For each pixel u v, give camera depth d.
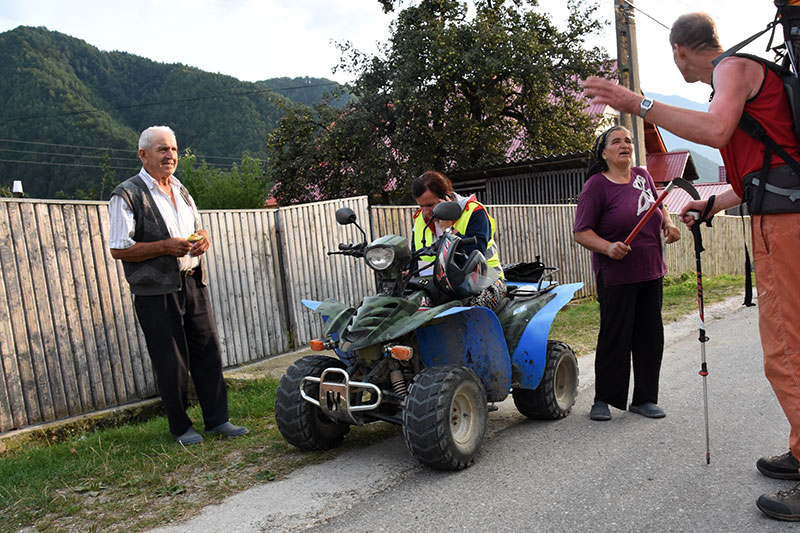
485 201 17.59
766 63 2.76
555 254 11.66
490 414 4.93
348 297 8.23
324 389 3.82
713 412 4.45
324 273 7.89
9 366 4.71
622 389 4.50
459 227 4.37
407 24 19.41
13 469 4.05
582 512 3.02
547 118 19.62
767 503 2.83
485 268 4.15
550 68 18.81
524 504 3.15
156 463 4.07
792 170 2.71
